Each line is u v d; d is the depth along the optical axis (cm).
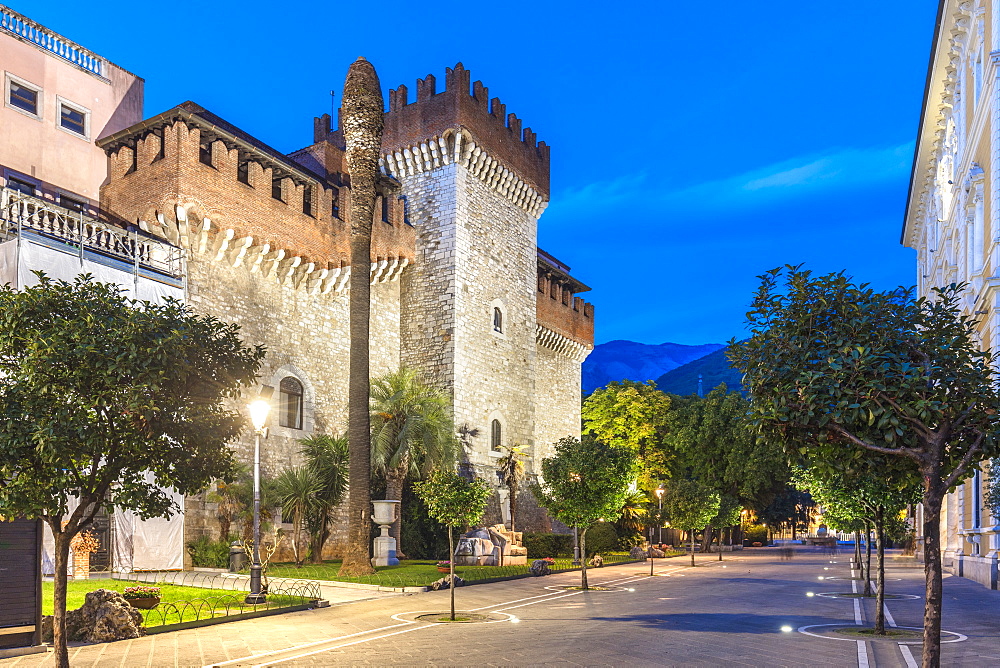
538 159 5269
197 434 1137
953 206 3700
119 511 2723
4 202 2630
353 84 3112
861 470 1062
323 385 3856
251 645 1431
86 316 1058
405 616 1838
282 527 3381
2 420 990
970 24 3130
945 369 955
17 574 1321
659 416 6078
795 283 1041
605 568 3709
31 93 3191
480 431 4438
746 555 5441
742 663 1235
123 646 1423
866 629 1606
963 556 3141
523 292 5081
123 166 3325
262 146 3716
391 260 4275
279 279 3662
